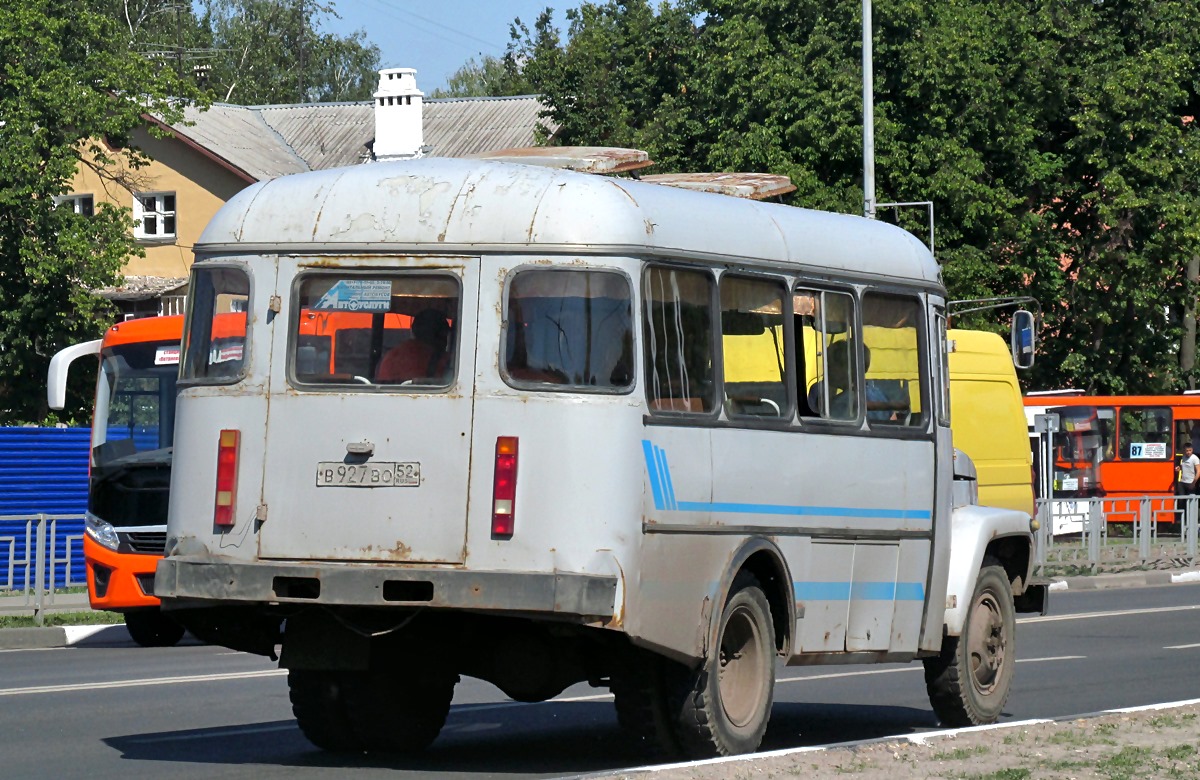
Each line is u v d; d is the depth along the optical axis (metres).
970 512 28.23
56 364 43.38
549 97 111.00
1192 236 95.75
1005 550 29.38
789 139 89.62
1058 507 70.12
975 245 94.50
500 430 20.67
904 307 26.23
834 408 24.47
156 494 41.78
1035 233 96.75
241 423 21.58
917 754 21.48
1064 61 98.38
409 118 121.62
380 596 20.66
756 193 26.64
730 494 22.20
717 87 92.19
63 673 36.00
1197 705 26.83
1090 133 96.00
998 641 28.42
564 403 20.59
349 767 22.88
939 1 92.19
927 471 26.34
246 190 22.45
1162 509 72.81
